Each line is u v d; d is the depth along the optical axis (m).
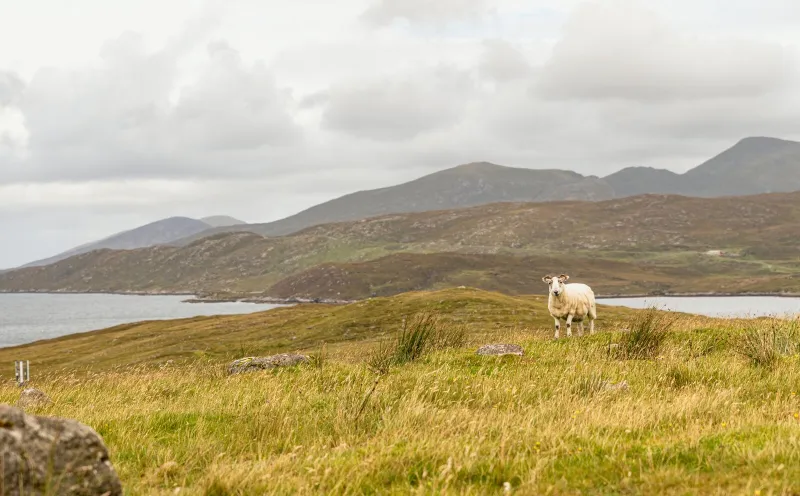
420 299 68.25
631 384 13.80
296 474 7.84
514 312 57.84
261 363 19.31
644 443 8.56
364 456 8.34
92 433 6.36
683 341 20.39
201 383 17.48
